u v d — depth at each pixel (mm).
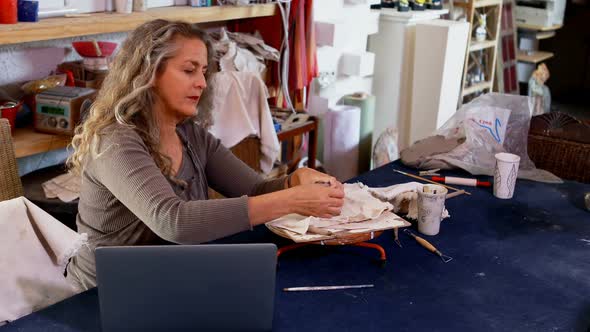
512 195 2057
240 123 2779
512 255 1662
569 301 1450
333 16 3807
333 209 1568
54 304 1375
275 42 3357
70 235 1488
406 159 2309
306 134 3777
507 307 1412
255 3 3246
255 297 1257
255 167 2943
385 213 1691
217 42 3053
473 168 2230
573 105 6422
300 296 1425
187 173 1752
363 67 3932
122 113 1563
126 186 1501
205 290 1238
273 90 3412
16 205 1468
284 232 1562
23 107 2561
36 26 2260
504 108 2338
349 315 1356
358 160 4047
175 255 1214
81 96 2445
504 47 5527
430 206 1721
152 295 1229
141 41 1576
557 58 6562
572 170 2285
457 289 1481
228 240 1670
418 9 4230
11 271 1438
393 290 1465
